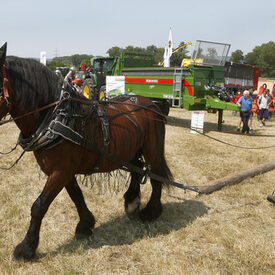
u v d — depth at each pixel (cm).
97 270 301
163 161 405
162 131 405
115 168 351
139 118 369
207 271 303
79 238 355
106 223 398
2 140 784
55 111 279
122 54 1334
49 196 290
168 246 349
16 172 566
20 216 404
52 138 271
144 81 1202
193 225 400
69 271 294
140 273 297
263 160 735
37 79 275
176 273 301
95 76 1297
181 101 1074
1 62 247
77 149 293
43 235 357
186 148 816
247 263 322
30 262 302
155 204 405
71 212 424
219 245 357
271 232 395
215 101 1041
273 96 1508
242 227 403
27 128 281
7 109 263
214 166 671
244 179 585
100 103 335
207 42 1048
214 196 504
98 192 482
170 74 1086
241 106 1024
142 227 396
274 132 1138
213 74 1083
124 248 342
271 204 481
